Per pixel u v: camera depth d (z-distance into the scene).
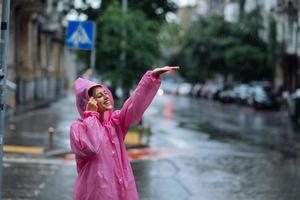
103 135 5.66
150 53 23.03
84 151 5.56
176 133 25.52
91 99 5.78
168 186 13.04
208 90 64.31
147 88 5.82
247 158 17.94
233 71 57.59
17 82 37.34
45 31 49.62
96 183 5.61
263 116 39.25
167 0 31.20
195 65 61.88
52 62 58.38
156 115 37.28
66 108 37.50
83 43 17.97
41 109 35.78
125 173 5.77
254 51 54.34
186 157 17.84
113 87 23.66
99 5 26.94
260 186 13.30
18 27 37.81
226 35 59.44
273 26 51.62
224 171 15.34
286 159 17.95
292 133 27.05
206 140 23.05
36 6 37.03
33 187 12.41
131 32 22.78
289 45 49.44
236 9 71.62
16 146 18.08
